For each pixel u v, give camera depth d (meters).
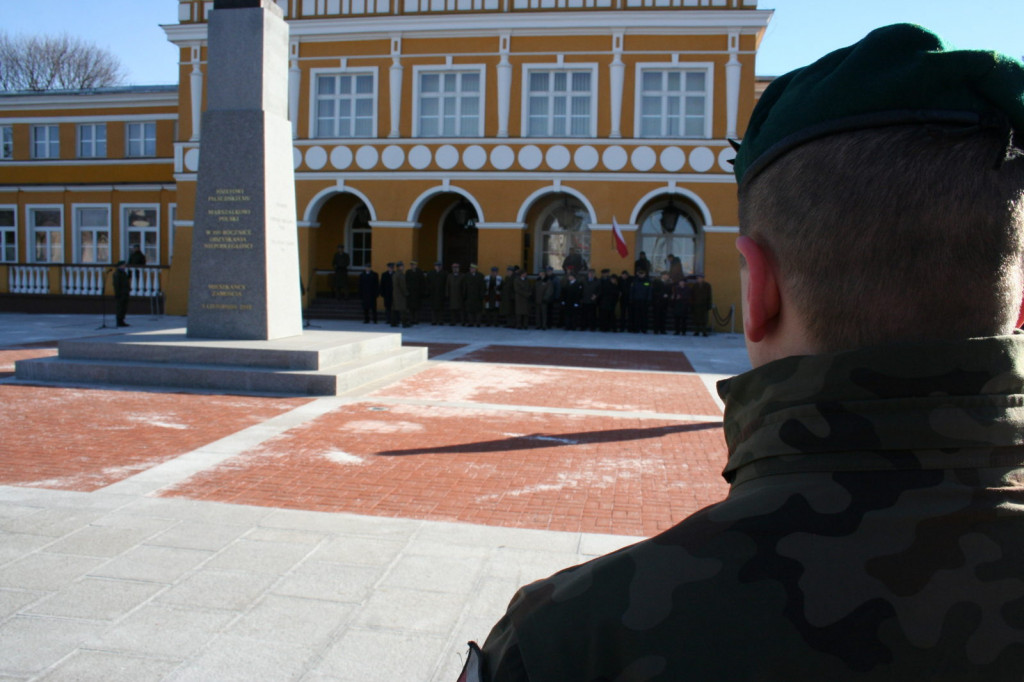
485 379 11.59
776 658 0.62
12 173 29.31
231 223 11.00
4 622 3.35
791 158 0.76
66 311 26.58
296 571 3.98
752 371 0.79
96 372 10.01
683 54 22.80
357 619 3.45
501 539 4.53
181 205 25.34
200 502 5.12
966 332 0.72
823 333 0.75
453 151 23.84
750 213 0.83
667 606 0.65
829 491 0.68
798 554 0.65
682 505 5.34
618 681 0.63
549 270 23.23
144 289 26.08
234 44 10.83
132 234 28.80
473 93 23.91
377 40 24.05
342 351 10.71
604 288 22.12
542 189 23.55
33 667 2.98
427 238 26.92
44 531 4.50
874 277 0.71
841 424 0.69
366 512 5.00
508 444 7.14
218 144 10.94
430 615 3.51
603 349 17.17
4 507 4.94
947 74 0.68
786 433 0.71
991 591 0.64
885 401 0.68
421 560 4.17
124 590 3.70
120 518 4.76
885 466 0.68
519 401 9.66
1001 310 0.73
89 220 29.05
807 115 0.74
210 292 11.09
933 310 0.71
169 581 3.82
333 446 6.87
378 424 7.91
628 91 23.08
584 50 23.16
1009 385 0.69
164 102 28.20
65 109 28.89
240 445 6.83
